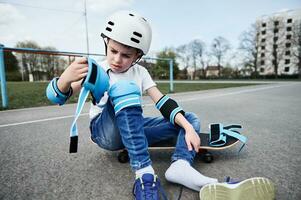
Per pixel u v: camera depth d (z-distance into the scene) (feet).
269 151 5.79
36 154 5.59
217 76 143.74
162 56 143.33
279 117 10.55
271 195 3.17
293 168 4.74
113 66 4.15
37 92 24.89
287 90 28.78
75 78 3.24
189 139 3.89
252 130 8.03
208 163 4.98
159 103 4.43
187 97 20.20
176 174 3.79
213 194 3.20
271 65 142.20
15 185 4.03
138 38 3.83
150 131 4.67
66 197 3.64
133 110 3.55
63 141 6.71
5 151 5.80
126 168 4.74
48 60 89.92
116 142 4.26
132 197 3.64
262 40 134.21
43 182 4.14
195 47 146.51
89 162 5.07
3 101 13.51
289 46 123.65
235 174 4.45
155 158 5.24
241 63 130.72
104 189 3.89
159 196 3.35
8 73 89.51
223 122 9.47
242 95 21.99
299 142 6.57
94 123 4.43
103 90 3.48
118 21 3.78
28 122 9.52
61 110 12.92
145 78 4.91
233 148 6.02
